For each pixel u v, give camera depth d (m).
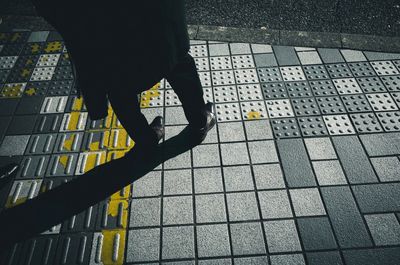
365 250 2.33
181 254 2.37
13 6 4.50
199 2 4.44
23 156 2.97
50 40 4.06
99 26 1.79
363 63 3.59
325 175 2.74
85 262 2.36
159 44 2.00
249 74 3.56
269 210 2.56
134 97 2.30
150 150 2.78
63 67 3.75
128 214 2.58
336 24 4.05
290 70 3.57
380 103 3.21
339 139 2.96
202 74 3.59
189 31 4.03
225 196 2.65
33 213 2.61
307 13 4.21
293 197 2.62
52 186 2.77
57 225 2.54
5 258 2.39
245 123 3.12
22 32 4.17
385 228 2.43
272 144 2.96
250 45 3.85
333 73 3.51
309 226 2.46
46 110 3.32
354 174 2.73
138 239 2.45
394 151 2.86
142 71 2.09
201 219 2.53
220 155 2.90
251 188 2.69
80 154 2.96
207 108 3.15
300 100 3.29
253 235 2.44
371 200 2.58
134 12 1.80
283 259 2.32
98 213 2.59
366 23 4.04
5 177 2.78
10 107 3.37
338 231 2.43
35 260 2.38
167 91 3.43
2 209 2.65
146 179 2.77
